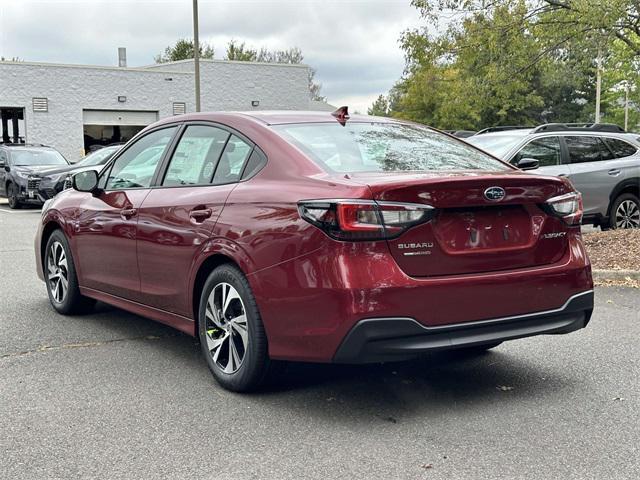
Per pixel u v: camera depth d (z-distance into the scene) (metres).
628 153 11.34
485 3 12.73
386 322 3.67
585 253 4.44
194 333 4.75
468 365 5.00
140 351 5.35
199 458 3.46
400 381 4.64
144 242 5.10
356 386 4.54
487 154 5.02
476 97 13.73
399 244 3.76
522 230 4.17
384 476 3.25
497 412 4.08
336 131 4.71
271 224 4.02
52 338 5.71
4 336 5.77
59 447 3.60
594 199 10.85
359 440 3.67
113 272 5.59
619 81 32.84
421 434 3.75
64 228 6.25
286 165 4.24
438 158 4.63
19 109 34.69
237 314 4.35
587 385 4.56
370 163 4.34
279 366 4.23
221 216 4.39
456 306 3.84
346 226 3.68
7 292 7.57
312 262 3.79
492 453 3.51
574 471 3.30
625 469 3.32
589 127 11.60
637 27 11.69
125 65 48.25
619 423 3.91
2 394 4.39
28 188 18.75
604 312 6.64
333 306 3.70
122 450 3.56
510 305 4.03
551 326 4.22
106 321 6.30
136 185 5.47
